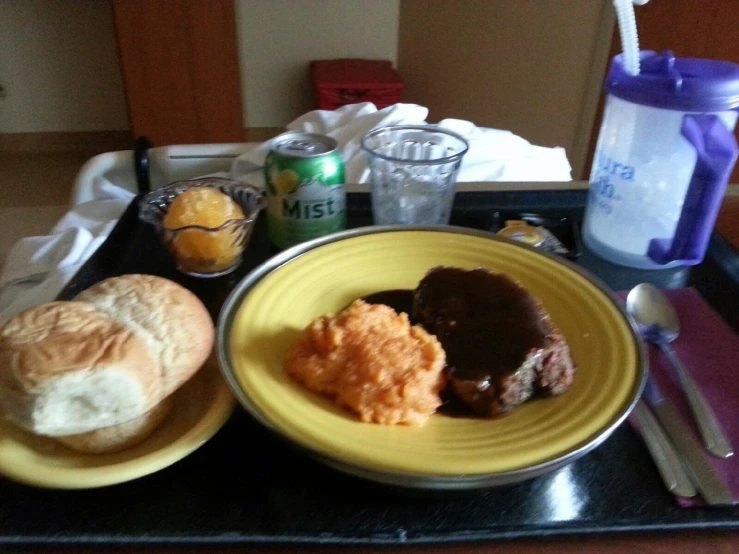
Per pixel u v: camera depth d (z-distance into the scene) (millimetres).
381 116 967
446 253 612
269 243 691
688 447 446
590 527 397
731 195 830
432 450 397
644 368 463
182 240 604
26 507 400
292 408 422
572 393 458
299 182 625
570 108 1552
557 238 708
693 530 402
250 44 2369
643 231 646
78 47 2184
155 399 415
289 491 418
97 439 409
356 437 404
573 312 534
